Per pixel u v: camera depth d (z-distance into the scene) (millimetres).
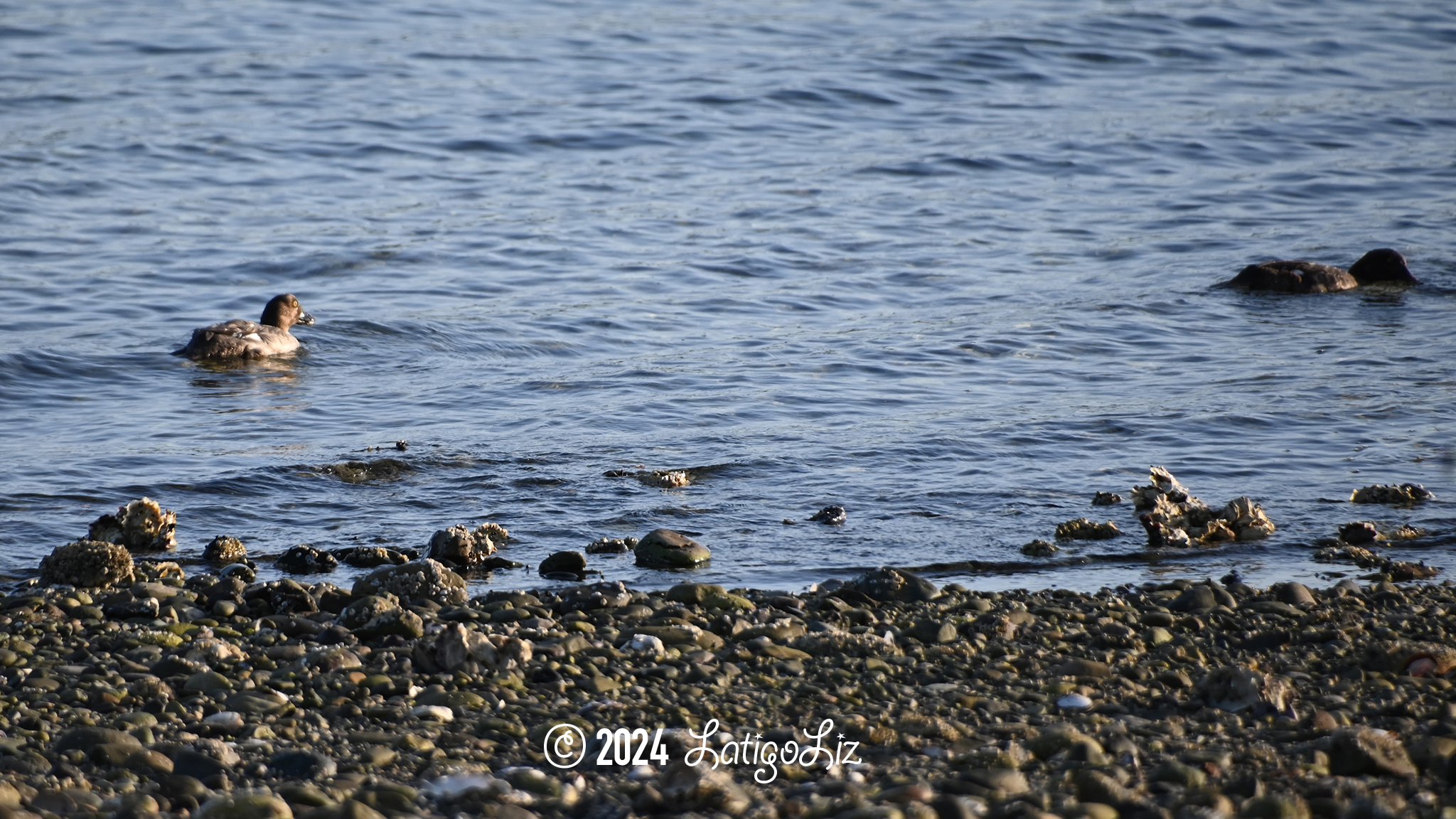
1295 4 115062
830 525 27984
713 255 53469
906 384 38250
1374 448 32812
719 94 83812
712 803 13680
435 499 29453
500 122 76500
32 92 79000
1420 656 18812
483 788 14031
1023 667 19141
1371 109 82500
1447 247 55438
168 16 103688
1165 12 109875
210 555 25922
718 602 22469
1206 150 73062
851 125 77688
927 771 14828
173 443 32969
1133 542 27188
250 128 73438
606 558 26234
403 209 60062
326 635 20500
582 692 17812
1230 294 49094
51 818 13078
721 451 32594
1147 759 15117
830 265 52344
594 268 51625
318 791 13922
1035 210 61531
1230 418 35031
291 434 33750
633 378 38875
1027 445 33125
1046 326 44531
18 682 17938
